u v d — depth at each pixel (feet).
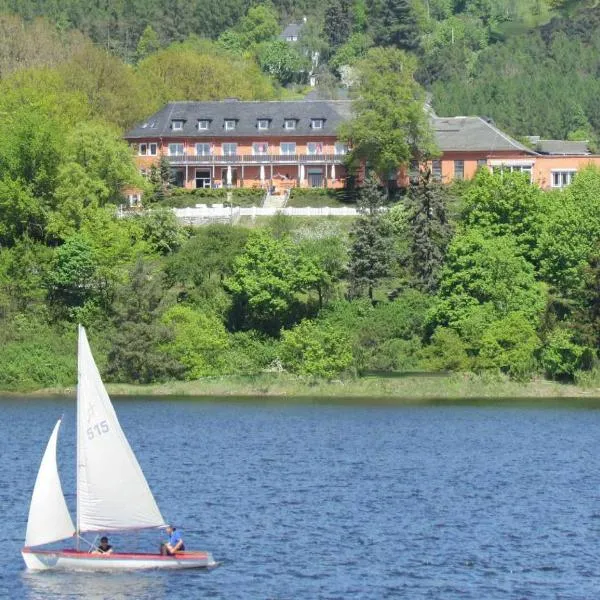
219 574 509.35
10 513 612.70
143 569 514.27
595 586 495.82
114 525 516.73
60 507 520.83
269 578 503.61
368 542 558.56
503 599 479.82
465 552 542.98
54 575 510.17
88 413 514.27
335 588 492.13
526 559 532.32
